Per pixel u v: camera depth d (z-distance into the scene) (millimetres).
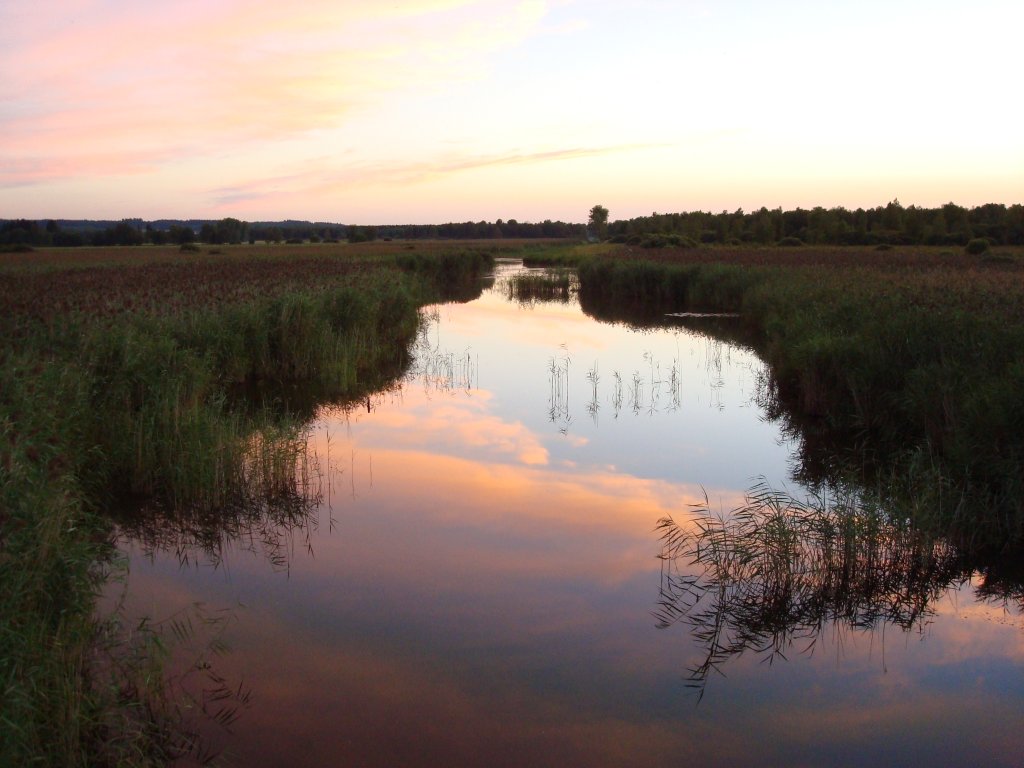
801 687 5359
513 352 20219
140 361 10633
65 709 4254
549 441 11625
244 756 4531
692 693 5277
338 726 4852
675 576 7004
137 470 8742
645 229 98812
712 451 11109
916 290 18172
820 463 10453
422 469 10164
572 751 4660
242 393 14672
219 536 7914
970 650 5824
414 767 4469
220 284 21734
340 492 9242
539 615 6309
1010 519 7457
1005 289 18234
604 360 18922
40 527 5352
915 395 10844
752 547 6859
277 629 6020
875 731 4875
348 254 54500
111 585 6621
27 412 7363
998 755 4633
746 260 40312
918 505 7215
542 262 64688
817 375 13312
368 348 18562
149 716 4824
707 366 18000
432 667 5531
